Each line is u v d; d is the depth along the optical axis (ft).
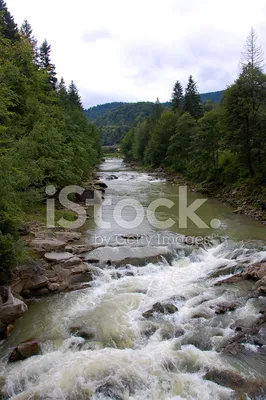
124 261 48.44
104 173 192.03
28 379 26.48
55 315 36.27
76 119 160.66
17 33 102.06
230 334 32.01
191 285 42.83
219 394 24.52
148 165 241.14
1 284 37.17
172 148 184.85
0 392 25.29
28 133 64.75
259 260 48.52
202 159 127.75
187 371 27.07
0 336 32.71
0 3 119.14
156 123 265.13
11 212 39.22
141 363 27.91
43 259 45.29
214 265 48.85
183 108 245.04
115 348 30.27
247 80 96.53
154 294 40.60
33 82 82.02
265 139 91.15
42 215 70.28
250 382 25.54
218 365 27.55
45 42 155.94
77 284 43.24
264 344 30.04
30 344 29.81
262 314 34.99
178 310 36.88
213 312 36.04
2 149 38.68
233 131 99.09
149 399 24.31
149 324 34.09
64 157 84.84
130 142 363.76
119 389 25.11
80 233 62.95
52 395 24.67
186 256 52.60
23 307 35.42
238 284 42.65
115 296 40.34
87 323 34.47
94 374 26.61
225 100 102.17
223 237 61.72
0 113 45.96
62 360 28.50
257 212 79.92
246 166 100.94
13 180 41.68
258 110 96.12
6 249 36.88
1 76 44.91
